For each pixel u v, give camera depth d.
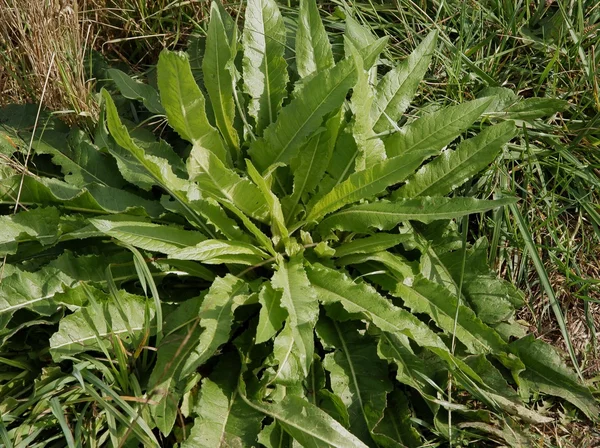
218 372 0.67
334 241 0.76
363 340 0.70
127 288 0.72
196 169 0.64
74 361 0.64
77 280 0.68
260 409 0.62
